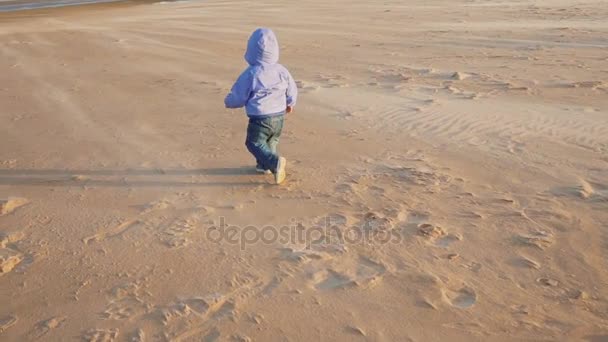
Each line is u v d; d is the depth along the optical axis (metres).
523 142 6.19
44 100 8.83
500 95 8.50
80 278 3.64
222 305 3.33
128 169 5.59
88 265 3.79
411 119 7.19
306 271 3.68
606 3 20.83
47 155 6.07
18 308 3.34
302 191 4.98
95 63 12.36
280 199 4.82
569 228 4.21
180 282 3.57
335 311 3.27
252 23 19.73
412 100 8.24
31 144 6.49
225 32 17.45
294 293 3.44
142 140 6.55
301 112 7.66
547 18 17.84
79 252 3.97
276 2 28.34
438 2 24.55
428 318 3.20
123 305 3.34
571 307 3.27
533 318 3.18
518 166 5.48
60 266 3.79
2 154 6.15
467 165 5.54
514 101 8.09
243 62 12.24
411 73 10.41
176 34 17.12
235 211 4.59
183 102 8.48
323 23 19.16
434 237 4.09
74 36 17.03
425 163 5.61
